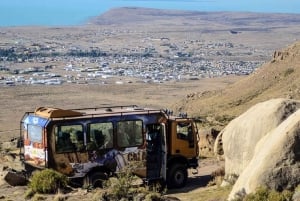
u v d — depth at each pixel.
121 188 18.94
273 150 16.62
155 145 24.36
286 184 16.11
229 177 21.55
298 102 20.42
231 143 21.42
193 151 25.17
